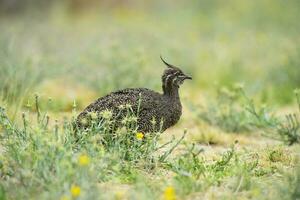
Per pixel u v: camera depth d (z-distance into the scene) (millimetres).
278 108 33562
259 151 23734
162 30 50062
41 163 18266
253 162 21828
